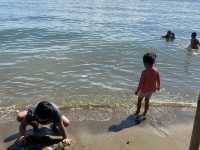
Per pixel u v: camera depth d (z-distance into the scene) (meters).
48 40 20.14
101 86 11.70
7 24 26.19
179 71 14.27
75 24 28.42
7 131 7.73
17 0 49.16
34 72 13.09
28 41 19.55
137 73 13.55
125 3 56.16
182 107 9.83
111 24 29.41
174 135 7.90
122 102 10.05
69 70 13.59
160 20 34.50
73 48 17.94
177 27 29.70
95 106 9.61
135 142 7.45
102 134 7.78
